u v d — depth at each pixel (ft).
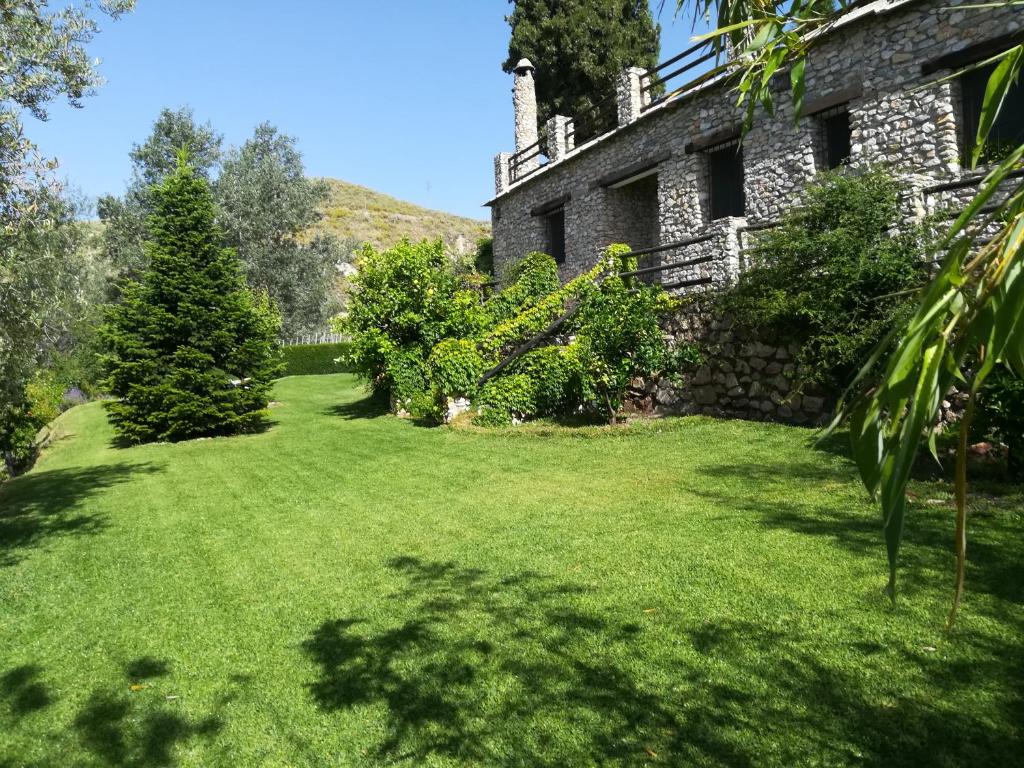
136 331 45.93
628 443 30.42
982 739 8.79
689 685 10.67
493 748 9.69
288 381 77.05
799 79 6.86
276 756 10.05
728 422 31.53
